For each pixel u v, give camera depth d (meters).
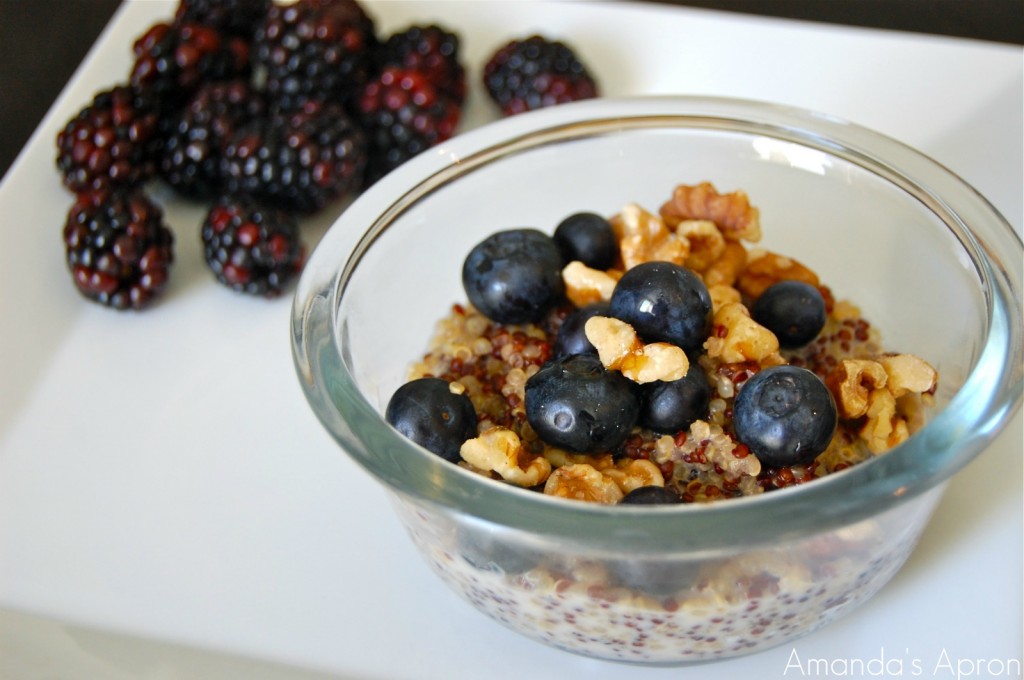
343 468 0.28
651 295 0.23
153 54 0.33
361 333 0.25
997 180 0.31
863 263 0.27
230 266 0.30
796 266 0.26
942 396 0.24
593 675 0.24
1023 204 0.30
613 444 0.23
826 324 0.26
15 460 0.28
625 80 0.34
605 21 0.35
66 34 0.38
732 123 0.26
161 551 0.26
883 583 0.24
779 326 0.25
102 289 0.30
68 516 0.27
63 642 0.25
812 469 0.23
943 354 0.24
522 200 0.28
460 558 0.22
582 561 0.21
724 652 0.23
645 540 0.20
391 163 0.33
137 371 0.30
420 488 0.21
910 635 0.24
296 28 0.33
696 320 0.23
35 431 0.29
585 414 0.22
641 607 0.21
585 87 0.33
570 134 0.27
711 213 0.26
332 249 0.24
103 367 0.30
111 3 0.39
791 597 0.22
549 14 0.35
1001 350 0.22
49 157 0.33
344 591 0.26
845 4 0.38
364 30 0.34
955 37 0.36
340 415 0.22
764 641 0.23
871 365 0.24
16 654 0.25
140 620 0.25
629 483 0.22
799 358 0.25
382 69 0.34
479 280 0.25
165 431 0.28
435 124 0.33
